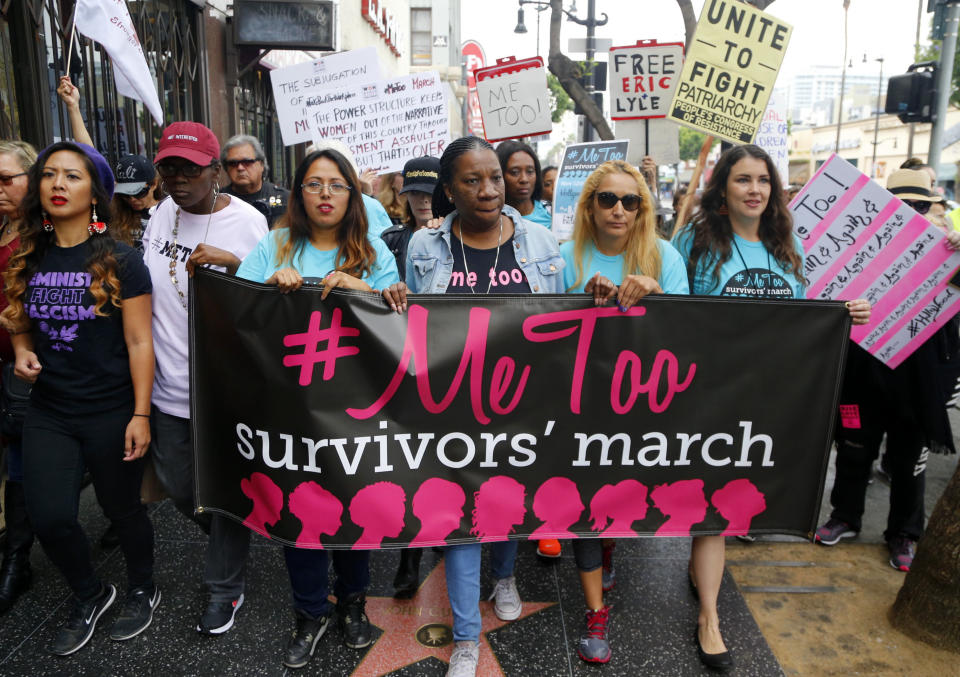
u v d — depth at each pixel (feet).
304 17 24.21
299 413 7.88
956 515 8.98
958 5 24.53
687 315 8.23
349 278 7.88
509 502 8.32
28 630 9.36
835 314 8.36
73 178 8.11
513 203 12.42
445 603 10.12
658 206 18.20
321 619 8.96
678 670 8.77
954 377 10.71
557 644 9.21
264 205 13.39
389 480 8.08
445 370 8.02
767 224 9.39
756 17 13.94
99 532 11.93
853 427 11.39
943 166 132.05
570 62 28.30
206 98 23.71
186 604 9.96
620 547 11.75
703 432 8.45
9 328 8.41
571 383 8.22
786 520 8.75
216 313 8.00
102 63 18.03
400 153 17.31
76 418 8.44
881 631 9.59
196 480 8.34
